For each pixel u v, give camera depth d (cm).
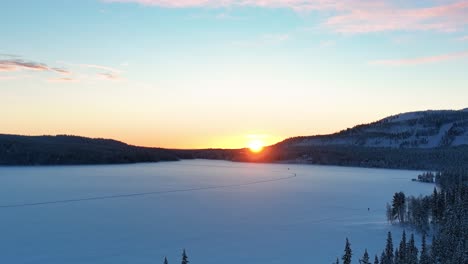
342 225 19425
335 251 14850
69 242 16425
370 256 14050
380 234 17338
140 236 17462
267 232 18038
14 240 16750
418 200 19550
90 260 14125
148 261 13975
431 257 10694
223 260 14000
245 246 15738
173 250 15275
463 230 11994
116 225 19762
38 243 16300
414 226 18138
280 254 14600
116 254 14800
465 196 15038
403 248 11125
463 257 9806
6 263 13875
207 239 16875
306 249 15212
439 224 16450
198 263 13725
